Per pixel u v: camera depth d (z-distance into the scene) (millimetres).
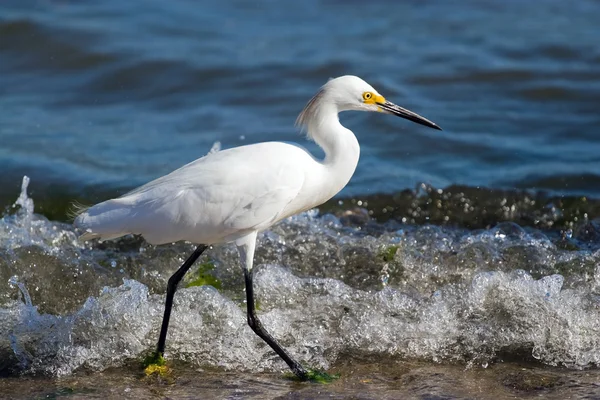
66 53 21875
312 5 26328
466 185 15227
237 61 21781
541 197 14758
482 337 9820
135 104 19812
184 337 9914
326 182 9922
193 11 25484
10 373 9289
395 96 19625
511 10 25609
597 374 9117
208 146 17391
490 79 20719
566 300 10195
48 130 18172
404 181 15555
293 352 9672
